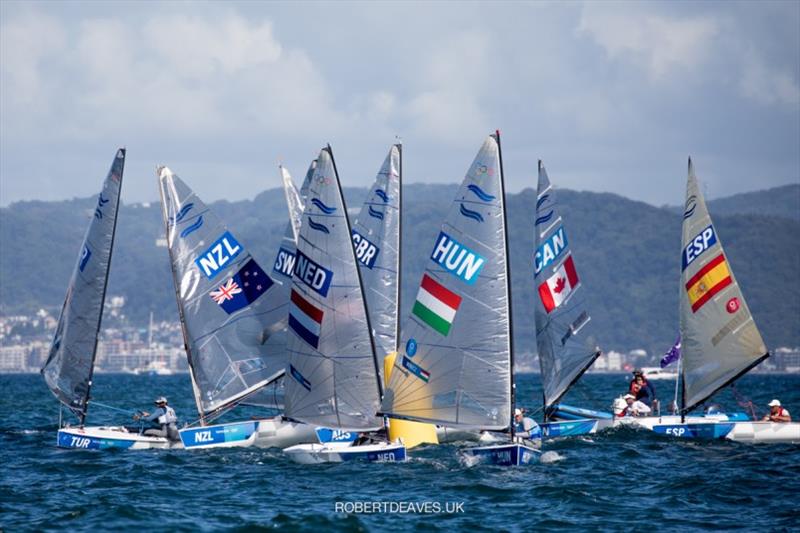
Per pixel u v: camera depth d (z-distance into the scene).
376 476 104.06
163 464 113.69
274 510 89.38
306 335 111.44
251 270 132.12
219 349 131.00
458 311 104.25
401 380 106.38
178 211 130.12
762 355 130.50
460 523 84.81
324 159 110.25
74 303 129.75
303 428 128.25
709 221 132.88
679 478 104.19
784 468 110.19
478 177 103.56
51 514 87.88
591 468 110.25
